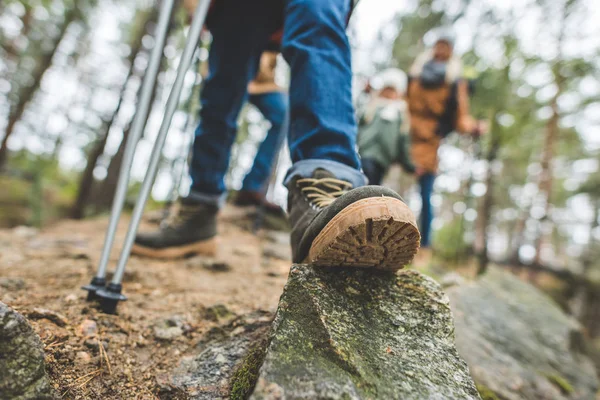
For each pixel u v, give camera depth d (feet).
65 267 5.17
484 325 6.96
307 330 2.47
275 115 11.79
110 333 3.32
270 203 12.87
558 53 19.08
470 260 17.71
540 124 23.41
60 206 29.48
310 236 2.68
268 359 2.18
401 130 10.93
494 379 5.32
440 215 38.24
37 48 35.96
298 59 3.27
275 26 5.02
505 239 59.82
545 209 25.96
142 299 4.26
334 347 2.33
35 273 4.76
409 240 2.45
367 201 2.37
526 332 7.67
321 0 3.42
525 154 27.45
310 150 3.15
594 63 19.07
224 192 6.13
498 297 9.12
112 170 22.70
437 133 12.10
